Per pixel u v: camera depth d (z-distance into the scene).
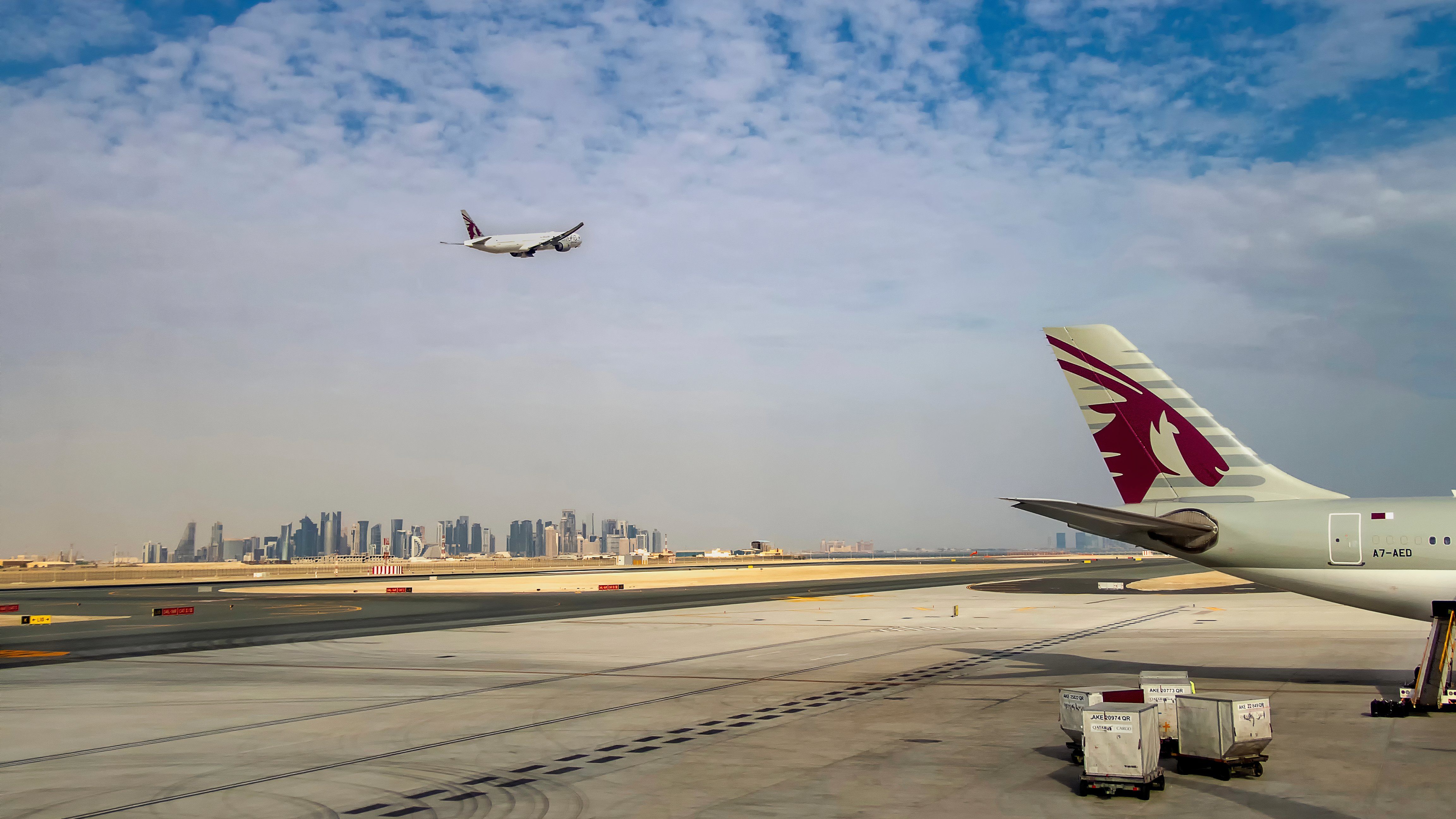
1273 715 20.61
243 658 35.44
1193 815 13.30
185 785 15.74
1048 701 23.33
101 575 196.75
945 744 18.30
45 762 17.58
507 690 26.39
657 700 24.44
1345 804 13.77
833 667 30.72
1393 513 23.67
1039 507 24.97
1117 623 45.22
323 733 20.27
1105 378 26.91
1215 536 25.23
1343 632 38.41
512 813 13.84
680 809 13.89
